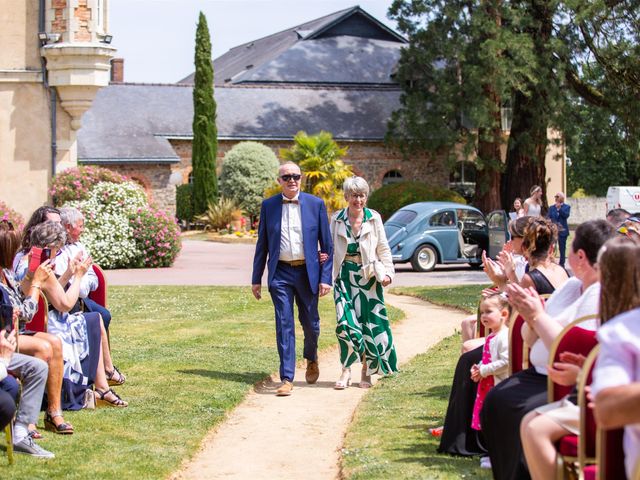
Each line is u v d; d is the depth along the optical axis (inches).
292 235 327.3
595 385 126.7
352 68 1994.3
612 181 2448.3
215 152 1549.0
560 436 158.7
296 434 267.0
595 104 1347.2
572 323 164.7
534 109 1325.0
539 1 1285.7
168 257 896.9
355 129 1657.2
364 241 332.2
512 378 190.2
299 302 332.2
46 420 251.4
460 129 1446.9
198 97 1531.7
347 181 332.5
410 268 935.7
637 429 129.0
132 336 433.7
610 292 136.4
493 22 1286.9
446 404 285.9
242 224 1453.0
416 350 417.4
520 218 247.9
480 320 259.4
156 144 1551.4
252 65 2303.2
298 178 327.9
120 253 866.8
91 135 1537.9
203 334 442.0
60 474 212.1
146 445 241.9
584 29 1258.0
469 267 933.8
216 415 279.1
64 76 839.1
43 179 861.8
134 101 1658.5
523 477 174.1
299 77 1934.1
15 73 844.6
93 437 246.8
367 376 339.9
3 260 230.5
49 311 274.2
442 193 1375.5
